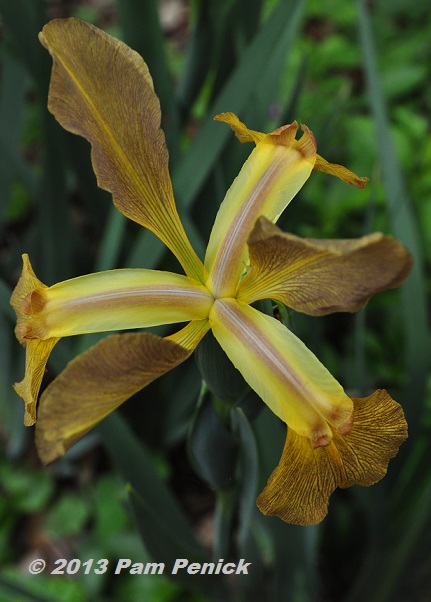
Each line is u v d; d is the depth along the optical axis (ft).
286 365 0.86
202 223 1.50
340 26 2.46
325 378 0.86
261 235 0.80
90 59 0.87
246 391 0.94
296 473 0.86
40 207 1.46
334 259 0.79
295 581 1.36
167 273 0.91
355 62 2.19
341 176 0.95
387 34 2.38
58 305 0.87
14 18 1.30
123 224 1.39
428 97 2.22
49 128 1.37
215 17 1.48
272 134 0.94
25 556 1.66
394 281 0.78
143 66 0.88
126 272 0.90
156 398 1.64
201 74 1.58
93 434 1.70
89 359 0.76
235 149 1.39
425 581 1.43
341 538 1.58
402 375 1.71
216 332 0.89
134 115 0.89
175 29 2.67
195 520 1.73
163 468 1.69
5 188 1.67
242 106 1.29
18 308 0.88
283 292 0.86
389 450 0.87
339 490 1.61
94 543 1.61
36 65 1.33
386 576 1.36
